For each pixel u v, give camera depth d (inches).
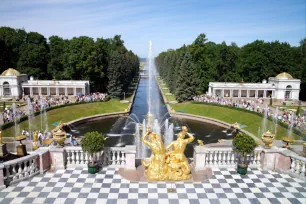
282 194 705.6
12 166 755.4
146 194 691.4
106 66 3836.1
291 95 3745.1
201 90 3946.9
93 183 742.5
